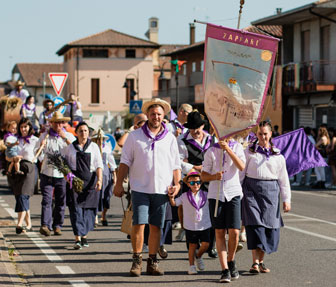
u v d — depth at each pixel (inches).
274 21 1571.1
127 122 2901.1
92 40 3248.0
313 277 357.4
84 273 370.3
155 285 339.3
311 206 713.0
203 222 368.5
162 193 361.4
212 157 349.1
